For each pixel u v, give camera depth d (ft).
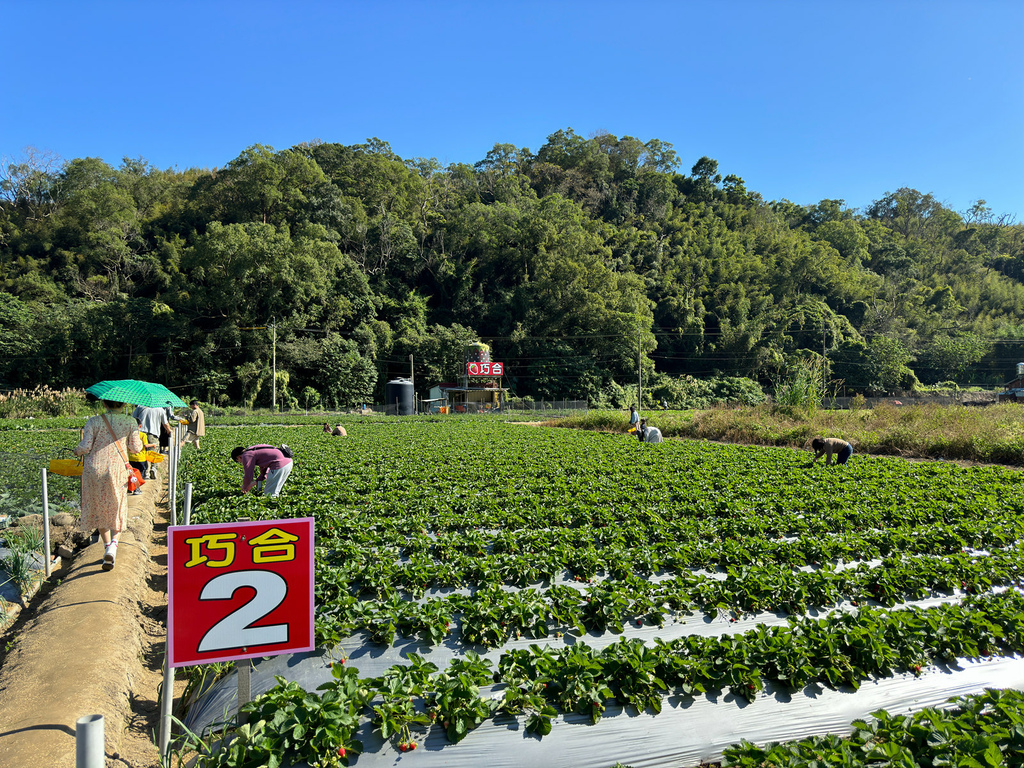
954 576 22.80
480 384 226.58
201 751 13.03
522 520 31.63
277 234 217.56
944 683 16.17
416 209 309.83
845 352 256.52
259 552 12.76
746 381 248.93
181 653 12.23
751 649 16.30
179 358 199.62
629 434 89.51
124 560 24.93
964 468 50.75
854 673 16.01
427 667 15.02
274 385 182.29
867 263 367.66
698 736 13.79
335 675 14.37
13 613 20.74
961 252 398.01
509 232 273.75
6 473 41.29
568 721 13.89
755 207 386.93
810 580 21.45
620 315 244.63
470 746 13.04
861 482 43.47
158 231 257.14
